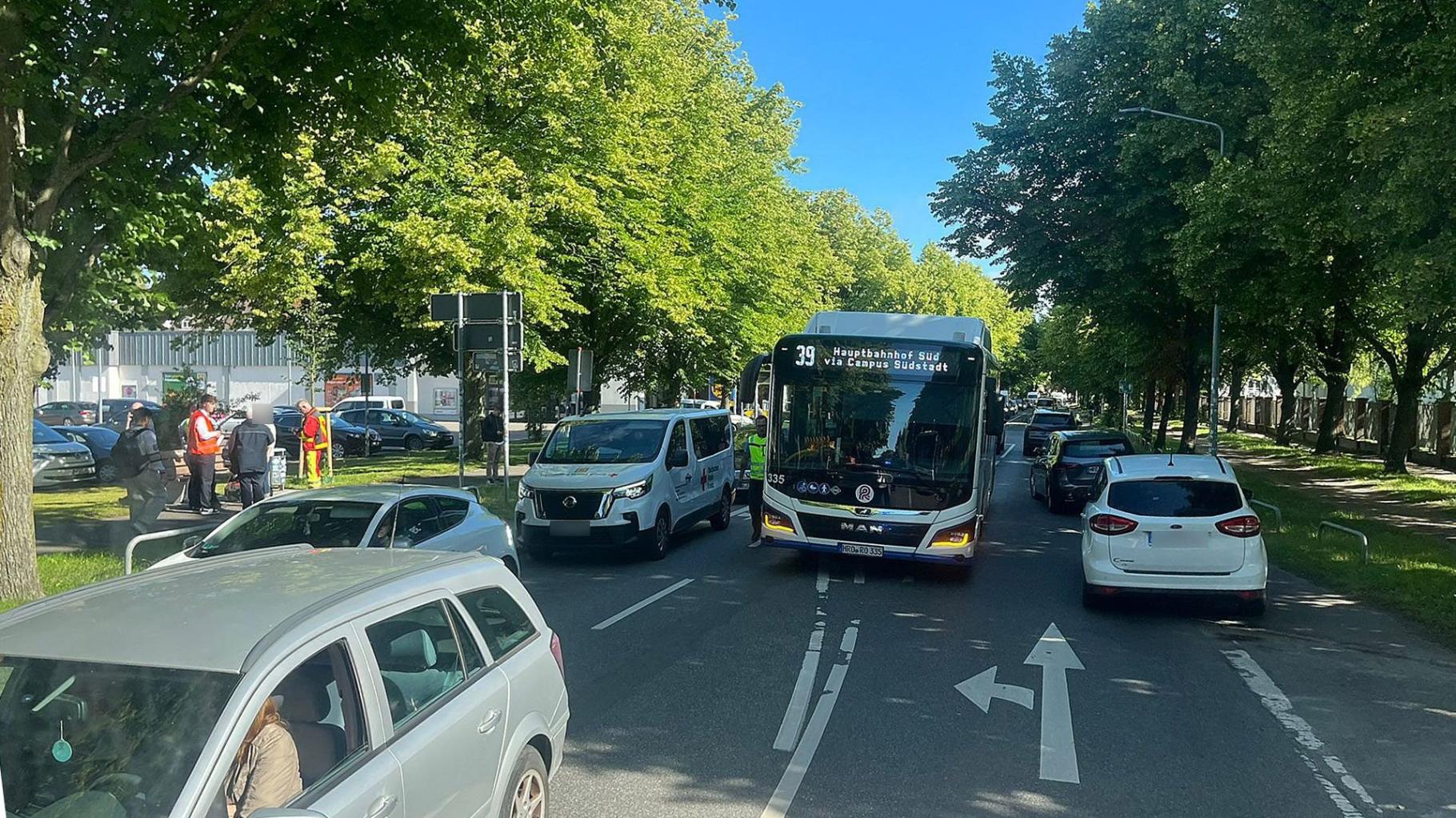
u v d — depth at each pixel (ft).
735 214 104.94
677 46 95.71
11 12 26.76
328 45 33.37
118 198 31.91
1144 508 33.12
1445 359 86.63
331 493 29.09
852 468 39.01
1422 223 39.19
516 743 13.29
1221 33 66.44
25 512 29.53
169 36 30.55
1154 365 106.93
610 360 102.27
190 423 53.36
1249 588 32.14
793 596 35.86
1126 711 22.62
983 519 42.93
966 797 17.26
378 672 11.09
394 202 66.95
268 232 52.65
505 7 37.81
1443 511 64.18
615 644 28.40
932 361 39.42
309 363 85.87
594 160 73.87
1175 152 65.51
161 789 8.82
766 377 45.39
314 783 9.89
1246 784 18.13
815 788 17.56
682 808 16.51
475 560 14.53
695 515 49.83
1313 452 125.29
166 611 11.02
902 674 25.39
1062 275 78.48
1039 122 78.07
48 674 9.89
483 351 52.60
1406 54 42.65
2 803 9.06
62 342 50.44
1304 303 61.46
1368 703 23.53
